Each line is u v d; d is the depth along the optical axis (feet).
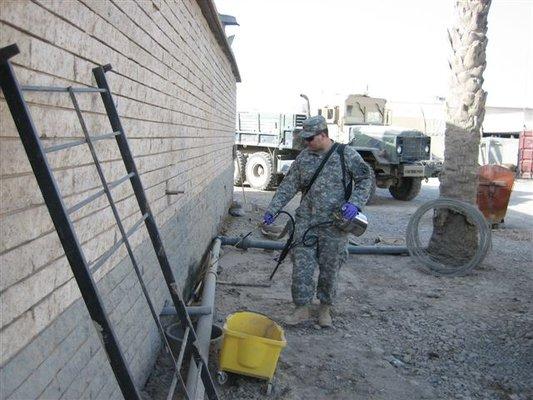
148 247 11.51
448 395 11.89
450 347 14.40
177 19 14.11
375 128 45.42
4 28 5.29
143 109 10.88
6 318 5.33
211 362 12.30
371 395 11.74
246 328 12.59
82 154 7.57
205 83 20.62
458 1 22.00
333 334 14.98
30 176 5.92
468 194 22.38
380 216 37.76
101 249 8.41
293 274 15.15
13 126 5.57
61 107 6.79
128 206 9.95
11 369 5.38
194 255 18.34
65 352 6.77
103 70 7.61
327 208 14.64
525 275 21.76
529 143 82.64
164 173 13.01
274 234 26.91
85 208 7.69
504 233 31.78
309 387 11.94
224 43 24.77
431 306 17.67
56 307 6.55
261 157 53.11
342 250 14.97
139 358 10.61
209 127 22.24
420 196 52.95
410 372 12.96
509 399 11.76
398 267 22.44
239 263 22.09
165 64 12.84
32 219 5.94
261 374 11.43
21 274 5.67
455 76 22.26
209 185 22.72
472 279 20.93
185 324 8.98
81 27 7.34
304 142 15.17
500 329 15.67
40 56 6.12
